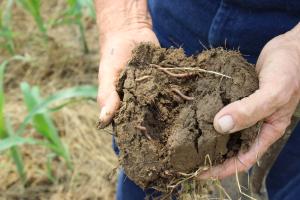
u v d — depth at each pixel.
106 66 0.58
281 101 0.49
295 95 0.52
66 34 1.34
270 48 0.53
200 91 0.50
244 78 0.49
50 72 1.24
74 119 1.11
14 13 1.40
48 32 1.34
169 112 0.50
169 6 0.65
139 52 0.53
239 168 0.51
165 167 0.49
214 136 0.47
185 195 0.53
